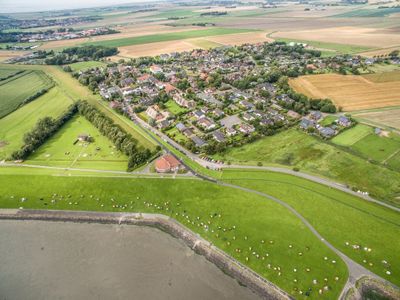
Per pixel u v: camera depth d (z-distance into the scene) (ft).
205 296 256.52
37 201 373.20
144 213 346.13
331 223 310.86
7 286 274.36
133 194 373.81
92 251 306.14
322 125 516.32
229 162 421.18
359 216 316.19
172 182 388.37
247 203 345.31
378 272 260.01
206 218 330.54
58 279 278.87
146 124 558.97
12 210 361.71
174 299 256.11
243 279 267.18
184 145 472.03
